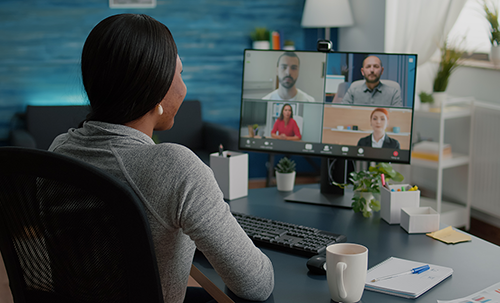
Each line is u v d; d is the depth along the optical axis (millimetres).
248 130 1619
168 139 3619
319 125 1537
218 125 3621
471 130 2916
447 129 3268
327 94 1518
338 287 811
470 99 2873
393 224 1281
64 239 733
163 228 732
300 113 1555
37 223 738
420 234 1200
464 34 3141
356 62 1477
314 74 1526
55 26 3494
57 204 709
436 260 1028
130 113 764
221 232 745
